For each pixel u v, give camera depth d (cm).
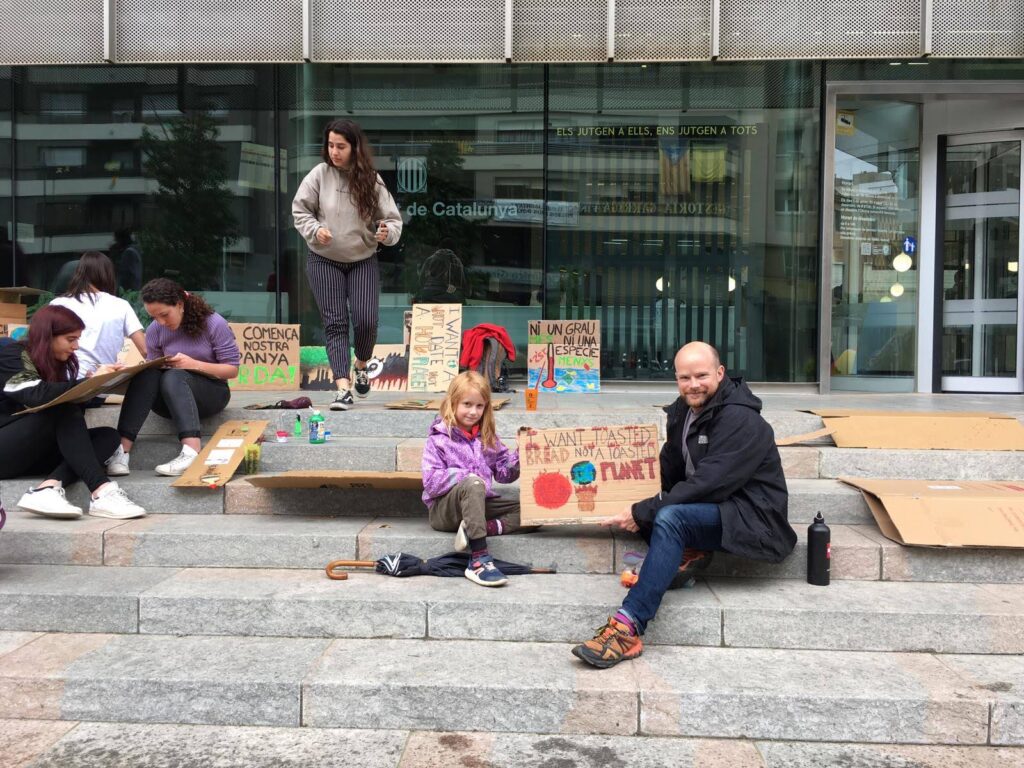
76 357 445
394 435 514
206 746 289
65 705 308
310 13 708
